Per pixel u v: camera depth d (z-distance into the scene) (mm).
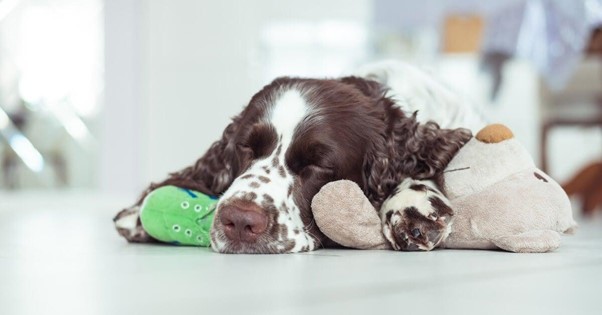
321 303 626
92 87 3188
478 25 2859
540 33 2160
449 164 1012
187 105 3244
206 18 3227
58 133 3137
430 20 2990
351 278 740
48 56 3119
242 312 598
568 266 820
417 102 1136
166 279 735
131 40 3215
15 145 3080
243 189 955
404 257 896
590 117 2266
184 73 3244
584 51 2129
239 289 684
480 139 990
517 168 971
